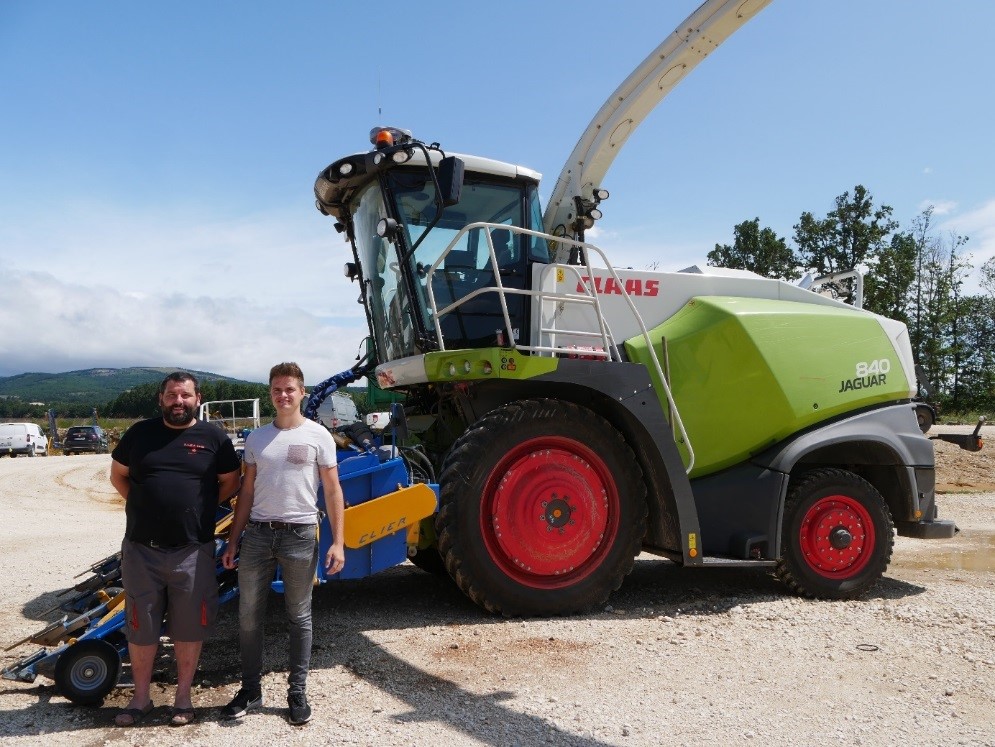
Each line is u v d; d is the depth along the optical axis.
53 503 13.55
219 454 3.49
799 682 3.74
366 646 4.29
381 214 5.54
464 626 4.70
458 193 4.89
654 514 5.35
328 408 7.32
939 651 4.24
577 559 5.01
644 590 5.88
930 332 40.38
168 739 3.06
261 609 3.41
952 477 15.05
